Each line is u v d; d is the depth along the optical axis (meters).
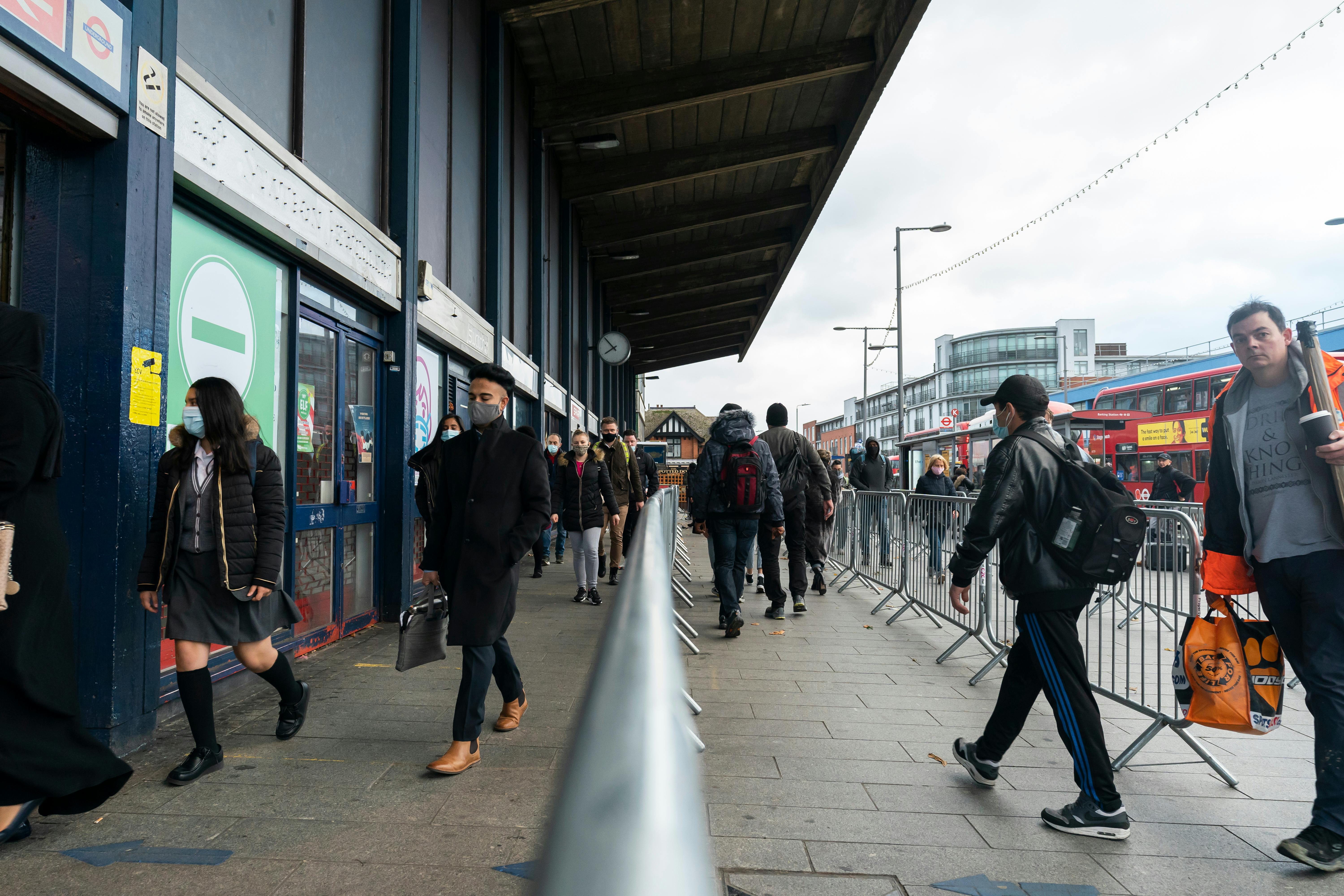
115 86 3.28
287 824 2.86
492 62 10.23
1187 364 17.58
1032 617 3.04
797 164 16.91
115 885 2.43
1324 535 2.79
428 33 7.92
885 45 11.85
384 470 6.61
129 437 3.40
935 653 5.85
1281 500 2.89
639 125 14.23
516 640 6.10
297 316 5.10
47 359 3.33
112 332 3.34
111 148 3.35
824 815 3.01
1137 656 3.94
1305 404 2.83
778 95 13.78
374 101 6.49
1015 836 2.86
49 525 2.68
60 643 2.67
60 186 3.35
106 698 3.35
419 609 3.67
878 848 2.75
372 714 4.16
